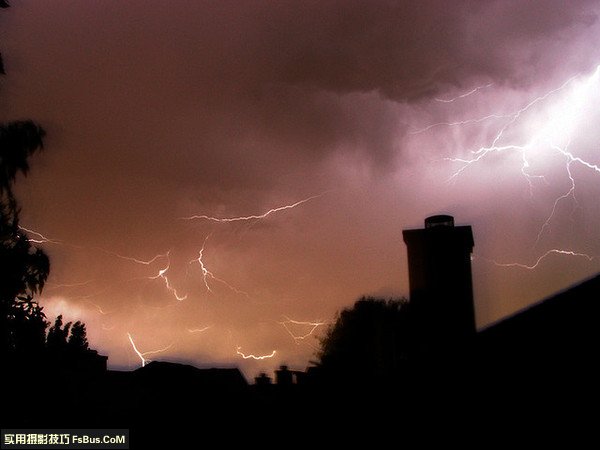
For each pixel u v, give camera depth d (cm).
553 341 244
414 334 457
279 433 319
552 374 238
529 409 237
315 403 322
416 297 474
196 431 353
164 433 360
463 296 463
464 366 267
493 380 253
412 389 282
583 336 238
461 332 446
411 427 270
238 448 325
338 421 302
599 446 215
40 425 403
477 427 248
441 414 263
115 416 397
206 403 377
